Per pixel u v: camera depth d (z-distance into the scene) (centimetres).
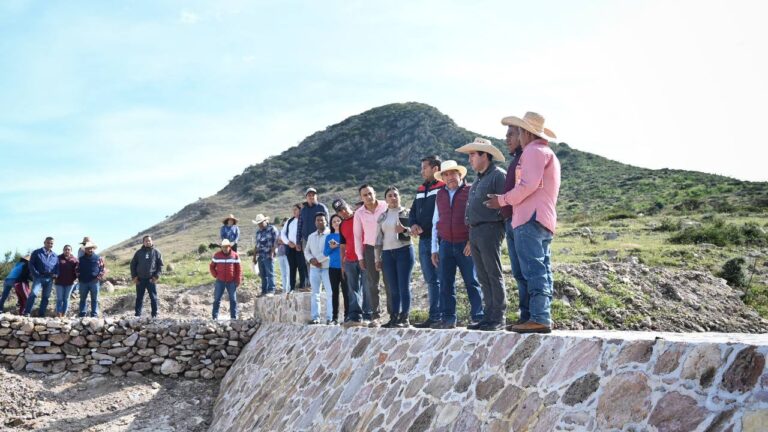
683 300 1396
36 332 1275
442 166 727
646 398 352
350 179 8450
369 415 635
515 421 438
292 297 1159
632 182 5794
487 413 471
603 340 405
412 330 677
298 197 8044
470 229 644
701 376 332
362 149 9531
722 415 309
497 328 619
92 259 1473
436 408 534
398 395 608
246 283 2192
